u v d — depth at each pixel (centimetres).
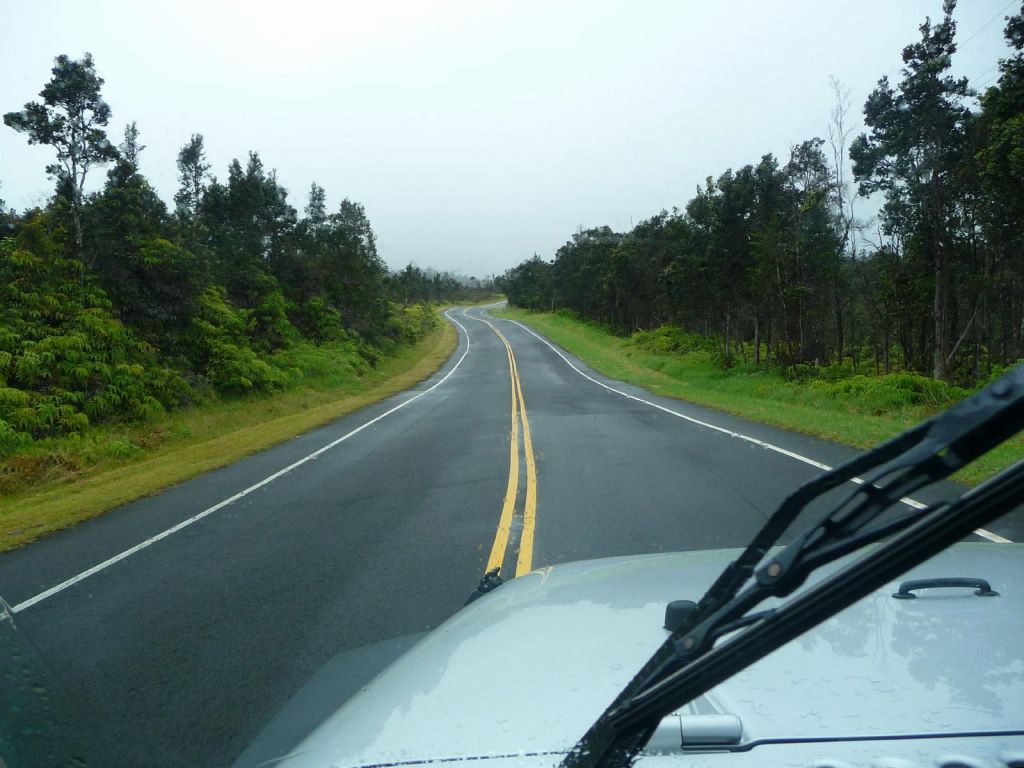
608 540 696
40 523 952
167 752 356
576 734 143
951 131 2806
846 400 2078
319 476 1162
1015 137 1958
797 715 137
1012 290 3522
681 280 4131
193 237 2870
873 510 95
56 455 1555
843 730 131
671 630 184
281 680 434
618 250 6278
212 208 3572
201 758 350
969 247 3212
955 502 88
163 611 574
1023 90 1980
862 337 4916
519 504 870
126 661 477
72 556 777
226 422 2169
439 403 2405
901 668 151
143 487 1161
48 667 167
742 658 104
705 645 107
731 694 145
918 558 91
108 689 435
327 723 184
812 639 167
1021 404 80
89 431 1750
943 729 130
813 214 3331
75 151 2177
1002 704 136
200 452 1587
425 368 4369
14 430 1609
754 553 105
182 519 917
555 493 918
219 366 2469
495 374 3731
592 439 1388
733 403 2023
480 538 728
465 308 13675
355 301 4391
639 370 3947
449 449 1362
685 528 726
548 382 3147
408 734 152
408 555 684
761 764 125
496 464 1165
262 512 924
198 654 480
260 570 669
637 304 6116
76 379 1848
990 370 3253
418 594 573
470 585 587
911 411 1812
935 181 2856
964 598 188
